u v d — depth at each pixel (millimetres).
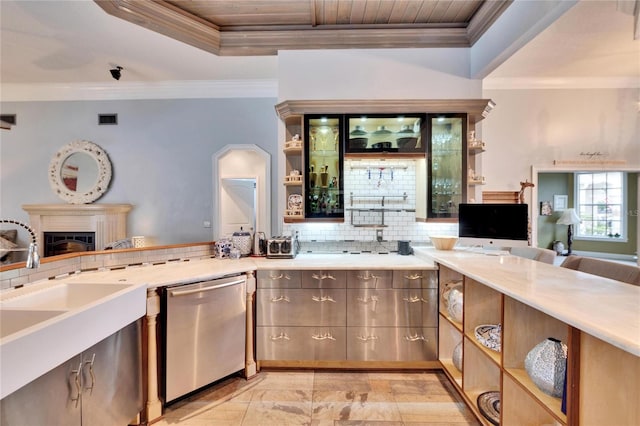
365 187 3184
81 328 1360
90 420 1454
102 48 3184
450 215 2861
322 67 3033
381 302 2434
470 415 1946
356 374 2434
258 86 4246
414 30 2980
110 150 4379
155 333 1926
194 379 2070
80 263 2172
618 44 3238
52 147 4387
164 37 2938
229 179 4668
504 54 2578
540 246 6379
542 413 1538
